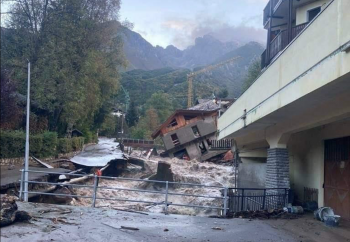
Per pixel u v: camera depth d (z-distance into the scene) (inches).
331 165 407.8
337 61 214.5
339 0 212.7
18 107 847.7
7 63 930.1
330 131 402.3
